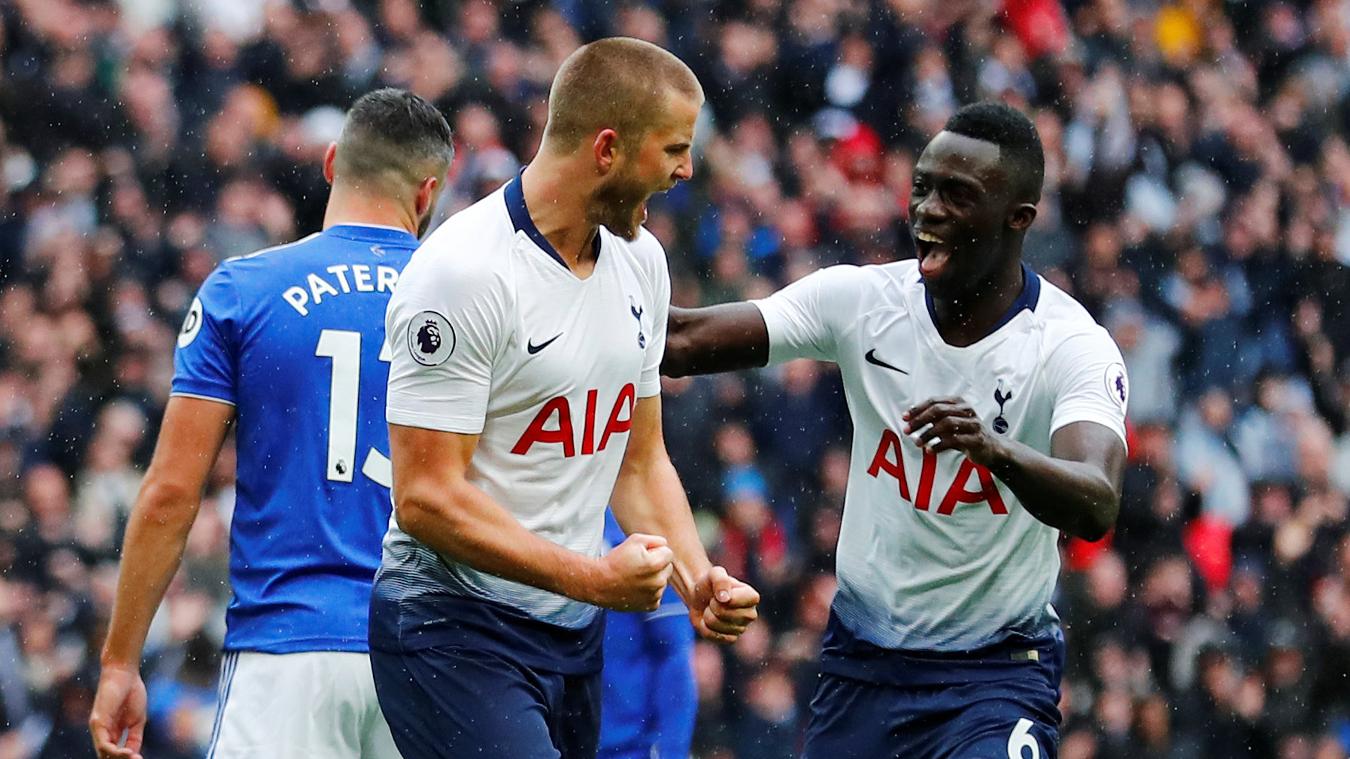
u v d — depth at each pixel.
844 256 17.56
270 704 6.96
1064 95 19.48
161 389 14.81
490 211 6.07
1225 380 18.88
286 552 7.05
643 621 8.08
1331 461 18.84
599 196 6.05
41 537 13.59
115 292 15.01
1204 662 16.22
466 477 6.10
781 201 17.36
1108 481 6.56
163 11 16.12
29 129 15.45
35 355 14.49
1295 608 17.30
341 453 7.09
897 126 18.47
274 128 16.19
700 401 15.06
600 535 6.43
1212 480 17.86
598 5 17.89
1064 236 18.75
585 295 6.13
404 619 6.21
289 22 16.48
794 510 15.26
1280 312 19.94
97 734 7.08
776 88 18.31
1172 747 15.89
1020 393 7.05
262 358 7.06
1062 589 15.55
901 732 7.30
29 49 15.62
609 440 6.30
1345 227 21.03
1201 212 19.84
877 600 7.30
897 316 7.21
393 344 5.98
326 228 7.39
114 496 14.09
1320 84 21.95
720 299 16.55
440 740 6.17
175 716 12.47
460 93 16.77
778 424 15.38
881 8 18.91
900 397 7.17
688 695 8.14
